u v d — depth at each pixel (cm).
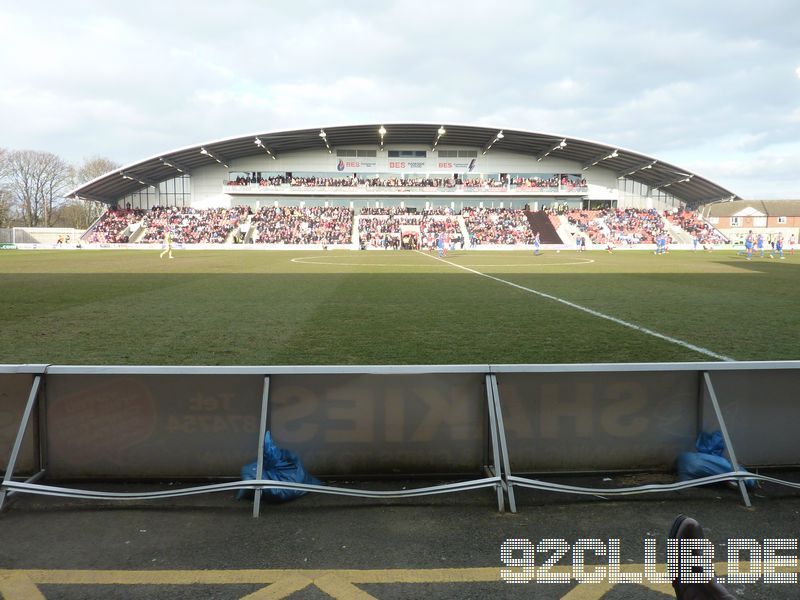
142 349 785
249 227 6172
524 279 2030
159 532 318
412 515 340
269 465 360
